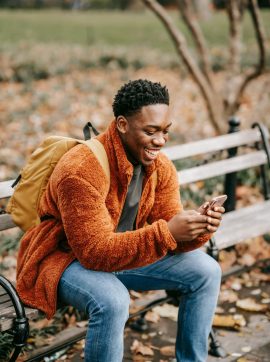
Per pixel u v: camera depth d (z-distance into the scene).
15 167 5.46
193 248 2.36
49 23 21.88
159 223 2.12
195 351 2.39
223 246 3.04
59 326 3.07
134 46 15.26
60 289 2.22
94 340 2.11
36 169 2.27
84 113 7.93
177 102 8.80
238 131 3.93
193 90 9.64
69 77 10.58
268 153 3.94
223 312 3.27
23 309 2.17
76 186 2.08
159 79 10.63
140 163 2.26
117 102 2.15
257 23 5.27
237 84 9.37
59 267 2.22
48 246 2.24
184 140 6.59
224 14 27.58
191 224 2.11
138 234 2.10
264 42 5.35
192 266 2.37
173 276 2.40
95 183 2.11
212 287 2.37
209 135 6.89
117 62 11.89
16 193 2.32
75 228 2.08
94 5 33.44
